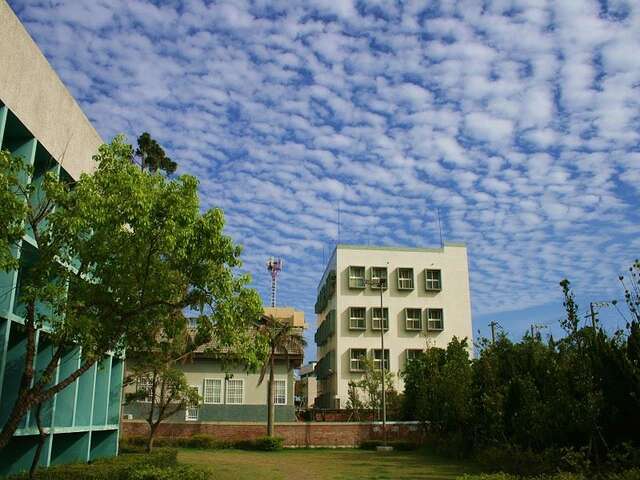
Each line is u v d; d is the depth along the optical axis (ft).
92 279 39.50
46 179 35.78
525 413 71.72
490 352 95.45
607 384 58.65
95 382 62.13
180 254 36.91
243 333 43.21
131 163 38.40
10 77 41.11
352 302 175.22
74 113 53.67
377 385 151.53
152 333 48.26
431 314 176.24
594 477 47.85
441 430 112.37
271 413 119.14
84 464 50.49
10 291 41.70
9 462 48.26
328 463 87.92
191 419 130.52
